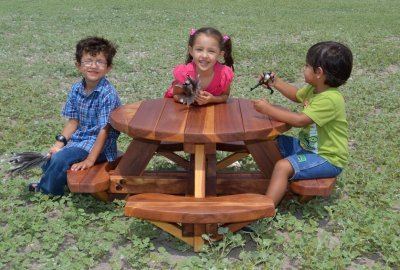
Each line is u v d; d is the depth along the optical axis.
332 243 3.86
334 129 4.18
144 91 8.34
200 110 4.22
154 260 3.54
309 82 4.29
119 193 4.34
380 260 3.64
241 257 3.51
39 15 17.52
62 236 3.82
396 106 7.47
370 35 13.79
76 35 13.70
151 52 11.62
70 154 4.37
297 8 20.19
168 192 4.29
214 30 4.32
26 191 4.64
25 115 6.91
